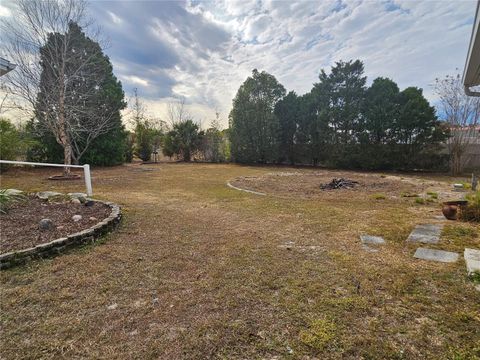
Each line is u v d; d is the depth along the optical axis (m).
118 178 9.70
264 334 1.69
